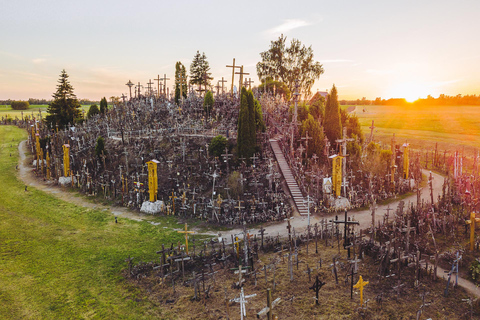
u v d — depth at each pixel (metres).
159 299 19.25
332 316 17.05
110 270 22.70
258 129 44.28
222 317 17.30
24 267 22.88
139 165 41.72
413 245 24.69
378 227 28.03
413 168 46.69
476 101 172.75
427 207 30.97
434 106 168.62
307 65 82.31
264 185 36.41
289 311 17.59
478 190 36.25
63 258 24.42
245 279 21.14
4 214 33.28
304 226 30.41
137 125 52.91
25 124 89.94
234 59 58.16
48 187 43.91
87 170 42.22
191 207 34.34
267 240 26.52
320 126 47.09
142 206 35.34
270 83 76.88
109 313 17.98
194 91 68.19
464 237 26.09
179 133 46.81
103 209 36.00
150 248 26.28
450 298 18.39
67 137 56.19
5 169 51.25
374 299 18.48
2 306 18.50
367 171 41.66
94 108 71.62
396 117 120.69
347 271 21.61
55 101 72.19
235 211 32.59
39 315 17.81
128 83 60.88
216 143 40.28
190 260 23.02
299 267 22.50
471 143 69.19
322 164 41.88
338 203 34.59
